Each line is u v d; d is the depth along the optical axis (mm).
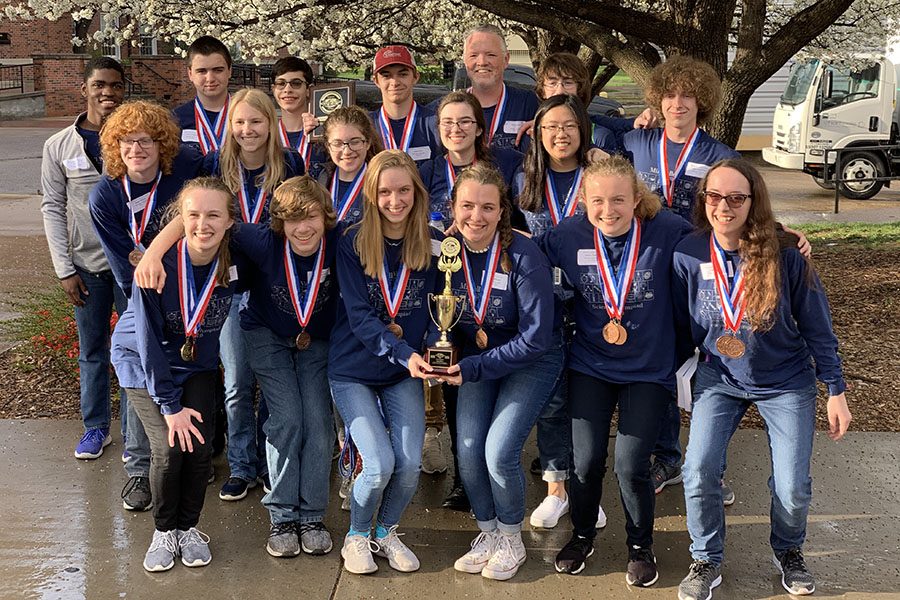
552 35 9680
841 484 4734
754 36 6562
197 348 3883
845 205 14578
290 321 4105
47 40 30250
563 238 3945
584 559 3994
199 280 3848
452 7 10125
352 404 3959
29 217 12859
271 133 4445
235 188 4457
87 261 4938
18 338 7016
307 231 3920
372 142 4605
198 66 5109
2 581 3850
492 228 3828
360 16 9500
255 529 4344
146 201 4277
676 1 6570
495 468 3857
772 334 3645
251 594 3793
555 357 4000
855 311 7785
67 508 4500
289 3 8234
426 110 5215
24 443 5254
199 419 3873
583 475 3877
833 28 11719
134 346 3924
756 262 3545
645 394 3781
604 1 6867
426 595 3805
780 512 3754
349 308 3945
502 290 3869
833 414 3646
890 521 4359
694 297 3760
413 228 3900
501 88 5141
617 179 3701
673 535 4273
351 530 4023
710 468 3691
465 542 4242
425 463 4926
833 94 15281
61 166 4891
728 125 6727
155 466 3898
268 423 4113
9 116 26781
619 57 6730
